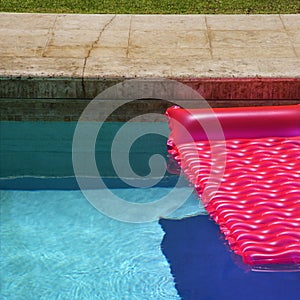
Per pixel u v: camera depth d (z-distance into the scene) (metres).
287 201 4.77
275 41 6.88
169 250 5.32
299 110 5.76
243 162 5.30
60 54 6.57
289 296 4.85
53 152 6.39
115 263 5.25
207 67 6.30
